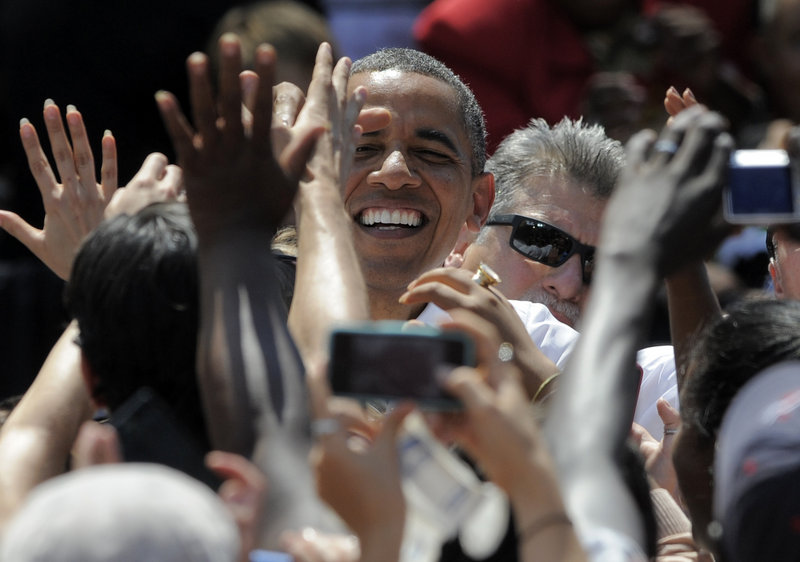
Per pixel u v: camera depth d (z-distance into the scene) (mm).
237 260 7840
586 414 6871
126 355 8438
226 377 7617
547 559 6344
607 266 7148
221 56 7445
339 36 24250
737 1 24984
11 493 9242
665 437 11273
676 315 10570
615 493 6719
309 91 9672
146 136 22250
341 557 6840
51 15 21938
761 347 8555
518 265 14516
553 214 14422
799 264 11586
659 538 10188
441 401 6645
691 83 22219
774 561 7160
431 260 13898
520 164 14812
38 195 21750
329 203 9180
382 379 6684
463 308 10414
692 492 9070
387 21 24406
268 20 19391
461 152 13852
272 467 7422
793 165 7547
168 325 8398
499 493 7418
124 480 5789
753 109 22766
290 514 7309
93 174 11312
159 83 22219
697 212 7164
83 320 8609
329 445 6633
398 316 13992
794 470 7090
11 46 22125
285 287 10805
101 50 22016
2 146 23188
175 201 9508
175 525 5680
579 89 22031
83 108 22000
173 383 8430
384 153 13539
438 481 6918
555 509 6418
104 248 8586
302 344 8422
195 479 7570
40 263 20703
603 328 7035
